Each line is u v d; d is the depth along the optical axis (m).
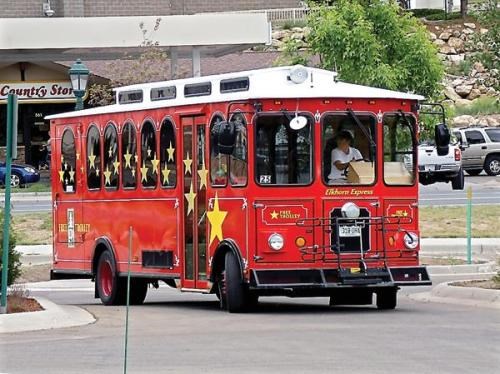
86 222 30.38
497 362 17.80
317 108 24.56
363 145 24.86
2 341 20.67
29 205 55.28
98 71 71.62
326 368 17.36
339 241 24.48
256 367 17.52
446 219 44.94
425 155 58.69
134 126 28.23
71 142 31.03
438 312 24.64
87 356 18.83
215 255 25.19
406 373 16.89
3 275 23.06
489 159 69.19
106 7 86.50
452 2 103.75
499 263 32.19
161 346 19.84
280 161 24.36
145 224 27.83
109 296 29.00
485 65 42.97
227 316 24.47
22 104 73.94
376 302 26.64
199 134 25.80
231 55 77.19
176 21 62.78
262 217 24.20
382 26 51.44
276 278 24.14
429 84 51.44
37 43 63.25
